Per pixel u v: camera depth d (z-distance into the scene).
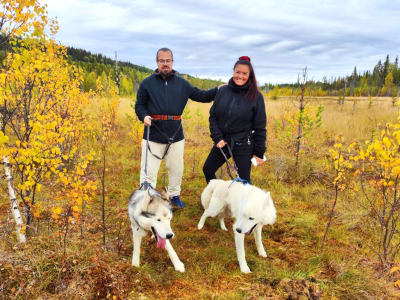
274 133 11.03
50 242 3.63
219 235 4.40
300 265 3.57
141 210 3.21
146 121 4.41
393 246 3.91
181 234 4.32
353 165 7.15
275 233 4.50
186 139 10.94
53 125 3.32
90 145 8.24
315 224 4.72
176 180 5.27
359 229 4.58
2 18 3.36
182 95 4.78
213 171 4.94
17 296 2.77
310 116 7.96
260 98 4.12
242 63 3.94
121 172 6.96
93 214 4.75
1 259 3.08
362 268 3.48
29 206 3.88
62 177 3.57
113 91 10.51
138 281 3.17
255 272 3.45
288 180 6.84
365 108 20.47
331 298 3.01
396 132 3.31
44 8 3.62
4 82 3.44
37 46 4.12
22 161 3.33
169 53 4.45
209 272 3.42
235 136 4.27
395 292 3.05
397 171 3.40
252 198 3.39
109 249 3.65
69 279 3.03
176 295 3.04
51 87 4.57
